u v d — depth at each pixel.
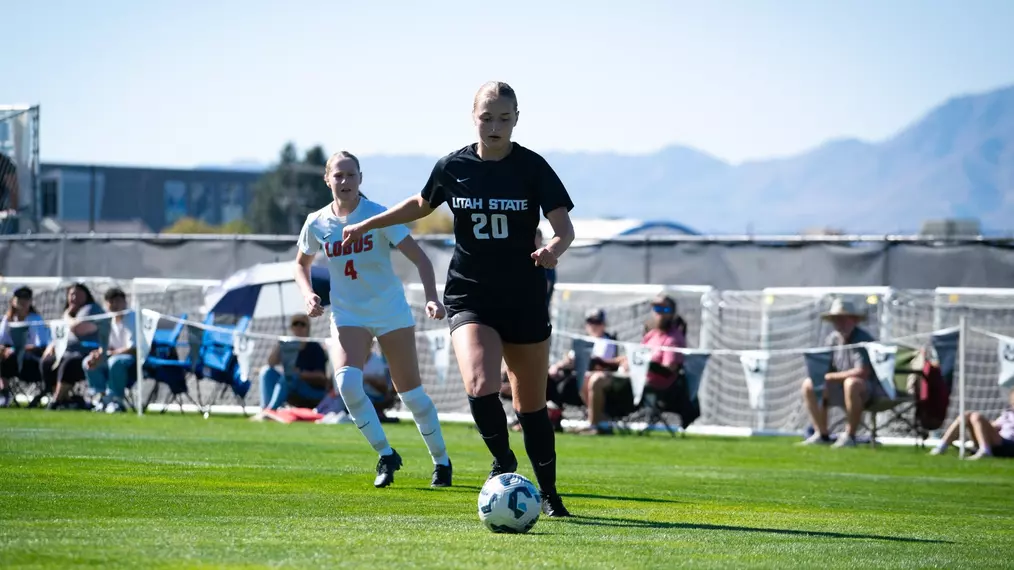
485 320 17.19
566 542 14.58
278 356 44.84
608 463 30.33
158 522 15.32
